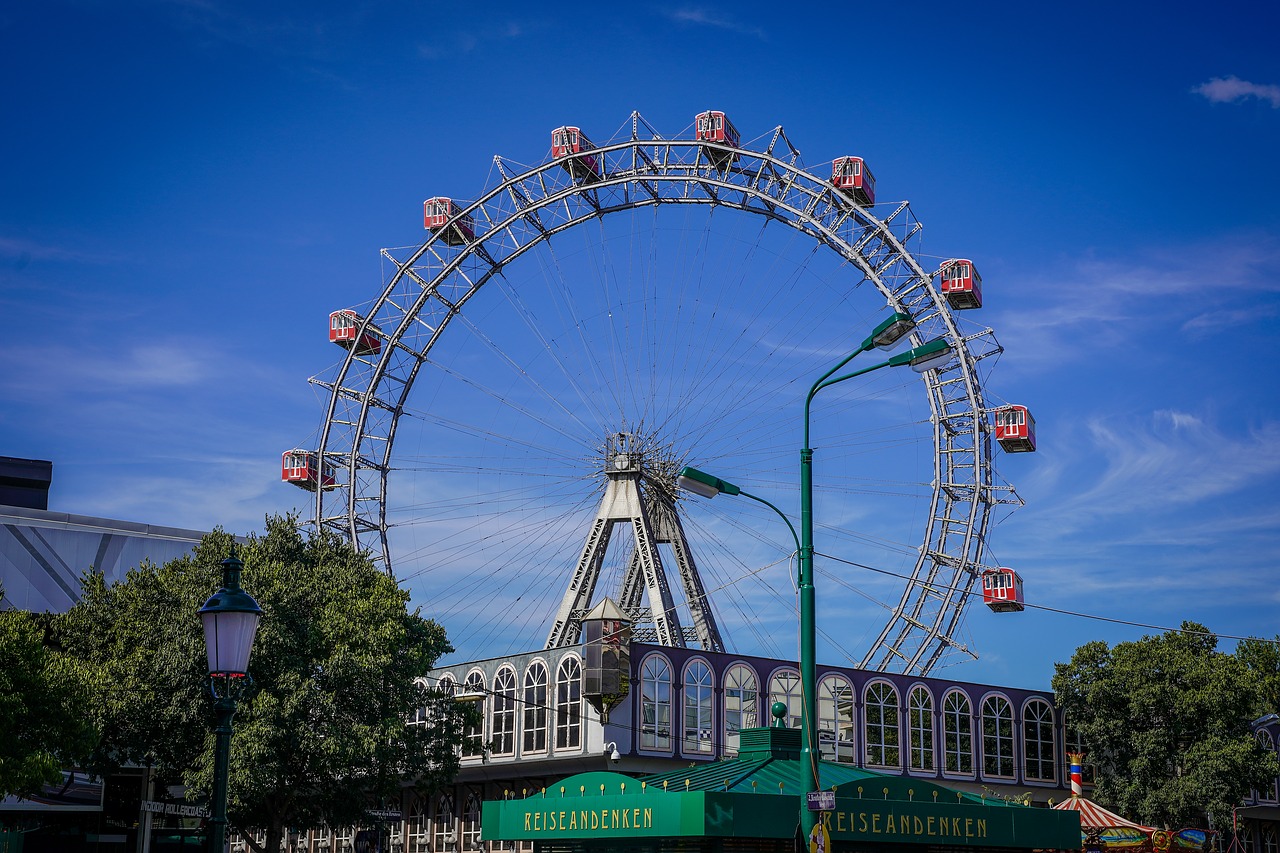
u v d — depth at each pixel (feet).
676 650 241.35
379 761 203.21
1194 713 255.91
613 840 112.78
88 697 181.27
